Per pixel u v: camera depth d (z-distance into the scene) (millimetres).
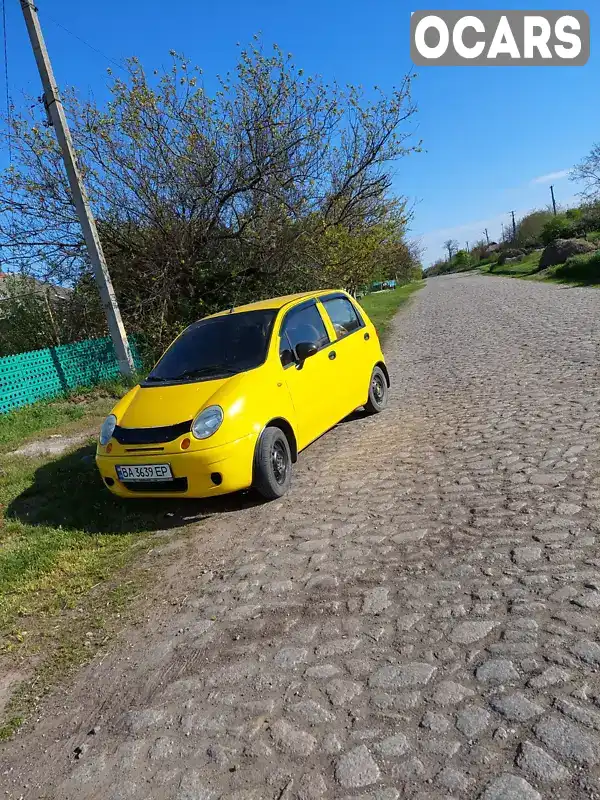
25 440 9180
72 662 3602
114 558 4898
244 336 6414
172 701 3053
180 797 2445
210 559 4629
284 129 14688
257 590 3994
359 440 7207
